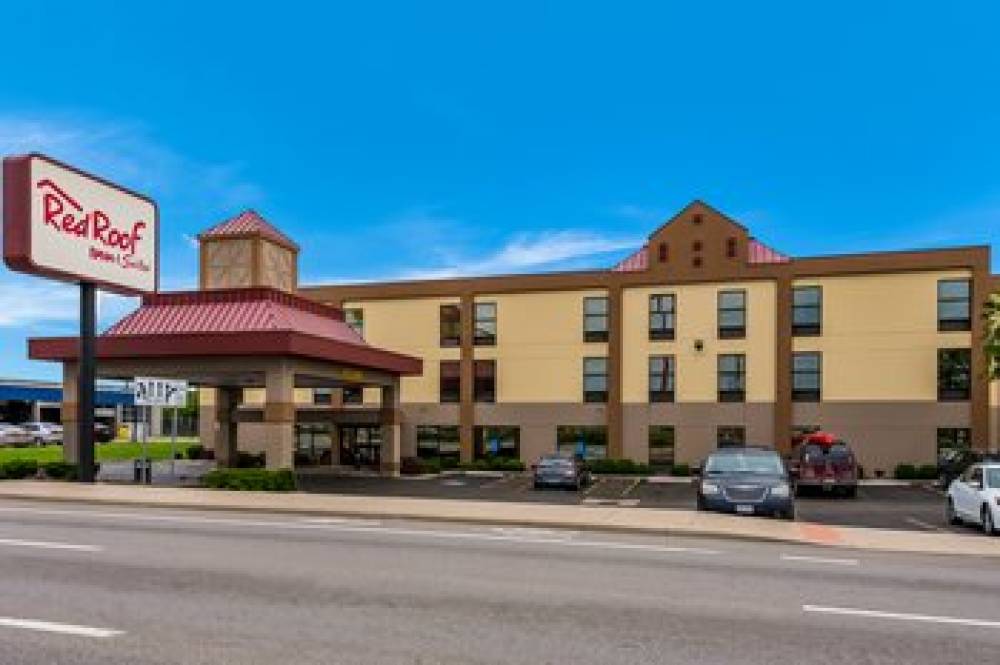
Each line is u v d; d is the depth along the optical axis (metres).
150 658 6.96
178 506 20.11
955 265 42.72
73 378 33.22
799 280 45.03
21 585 9.94
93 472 27.11
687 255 46.66
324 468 47.69
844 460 33.66
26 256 24.34
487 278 50.19
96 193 26.94
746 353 45.44
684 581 10.73
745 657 7.22
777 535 15.60
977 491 21.17
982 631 8.33
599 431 47.78
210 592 9.60
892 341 43.47
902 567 12.59
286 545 13.36
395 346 51.75
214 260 36.00
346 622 8.24
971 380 42.19
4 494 22.41
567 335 48.81
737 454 20.70
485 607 8.99
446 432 50.50
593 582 10.53
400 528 16.05
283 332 29.97
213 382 40.62
